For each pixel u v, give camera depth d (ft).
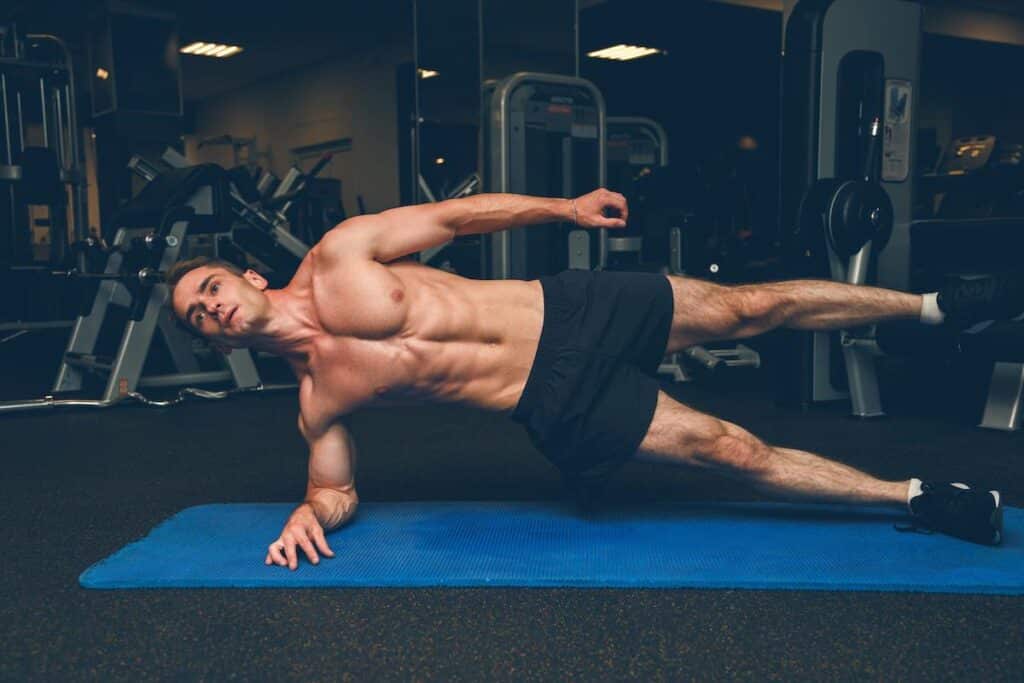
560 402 5.70
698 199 15.74
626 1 23.71
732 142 27.40
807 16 11.09
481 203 6.05
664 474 7.80
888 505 5.74
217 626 4.60
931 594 4.84
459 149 15.19
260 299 5.74
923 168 21.57
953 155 19.44
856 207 10.31
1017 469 7.91
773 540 5.62
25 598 5.06
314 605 4.84
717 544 5.57
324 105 32.19
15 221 17.67
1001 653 4.17
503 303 5.89
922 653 4.18
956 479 7.59
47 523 6.70
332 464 5.98
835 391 11.55
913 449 8.79
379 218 5.84
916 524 5.87
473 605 4.81
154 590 5.10
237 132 37.37
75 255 12.85
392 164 29.32
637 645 4.31
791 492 5.75
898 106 11.62
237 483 7.89
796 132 11.25
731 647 4.27
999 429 9.75
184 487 7.77
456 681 3.99
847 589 4.89
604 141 13.32
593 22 25.21
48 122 15.17
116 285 13.67
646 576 5.02
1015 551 5.35
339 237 5.74
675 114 28.07
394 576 5.10
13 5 23.84
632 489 7.26
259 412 11.73
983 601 4.75
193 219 12.28
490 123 12.73
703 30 25.67
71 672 4.14
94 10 18.70
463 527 6.01
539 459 8.70
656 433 5.72
